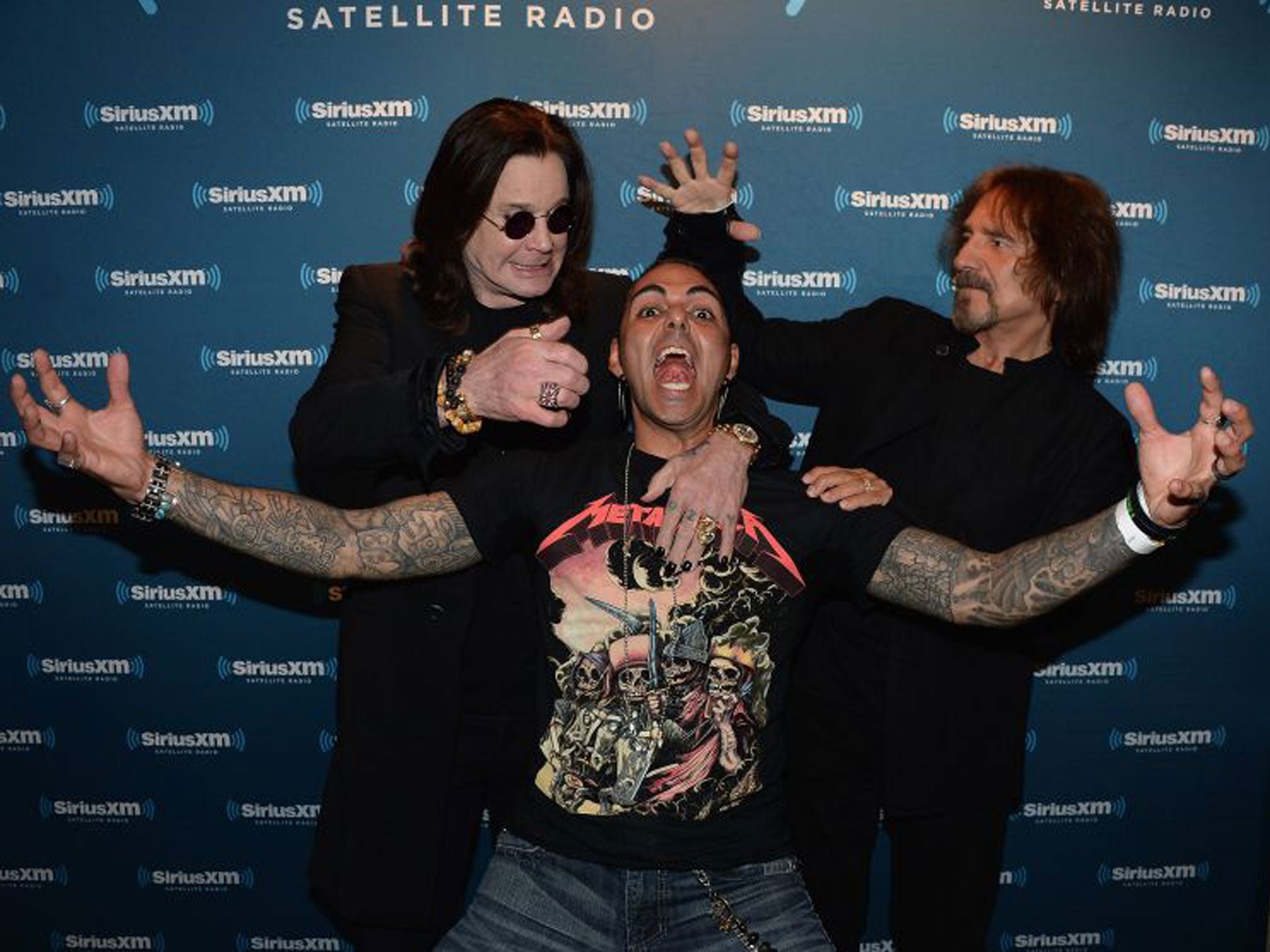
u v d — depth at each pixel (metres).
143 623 3.18
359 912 2.32
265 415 3.11
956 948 2.51
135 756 3.22
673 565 1.89
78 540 3.16
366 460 2.00
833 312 3.09
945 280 3.08
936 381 2.49
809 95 3.02
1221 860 3.29
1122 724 3.25
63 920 3.26
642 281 2.08
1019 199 2.41
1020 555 1.83
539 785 1.89
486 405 1.83
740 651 1.89
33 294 3.07
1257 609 3.23
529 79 3.00
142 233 3.05
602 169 3.03
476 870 3.21
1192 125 3.07
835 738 2.54
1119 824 3.27
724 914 1.81
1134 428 3.15
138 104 3.02
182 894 3.26
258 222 3.05
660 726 1.85
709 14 2.99
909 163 3.04
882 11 3.00
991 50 3.02
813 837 2.62
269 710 3.20
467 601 2.24
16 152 3.03
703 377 2.01
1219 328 3.14
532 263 2.18
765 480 2.01
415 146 3.02
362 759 2.31
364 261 3.06
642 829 1.84
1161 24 3.04
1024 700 2.50
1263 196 3.11
